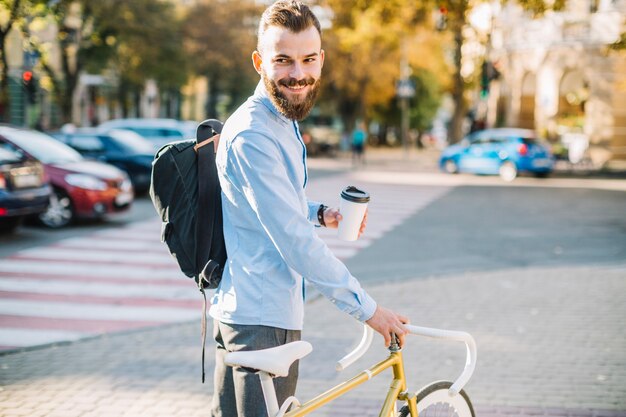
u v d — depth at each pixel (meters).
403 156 42.38
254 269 2.46
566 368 5.55
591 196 18.94
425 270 9.63
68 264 9.62
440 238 12.27
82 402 4.81
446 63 44.06
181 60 34.53
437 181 23.72
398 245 11.59
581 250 11.14
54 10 15.95
